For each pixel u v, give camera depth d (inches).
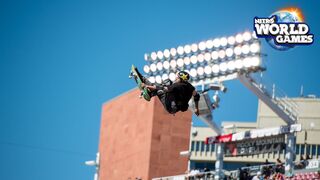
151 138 2186.3
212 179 1812.3
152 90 937.5
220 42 1690.5
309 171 1627.7
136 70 946.1
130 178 2160.4
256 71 1601.9
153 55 1809.8
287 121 1608.0
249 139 1696.6
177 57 1774.1
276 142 1637.6
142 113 2251.5
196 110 941.8
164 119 2215.8
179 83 928.9
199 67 1708.9
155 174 2177.7
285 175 1614.2
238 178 1727.4
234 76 1635.1
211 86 1635.1
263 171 1688.0
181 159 2224.4
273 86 1615.4
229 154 1745.8
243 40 1648.6
